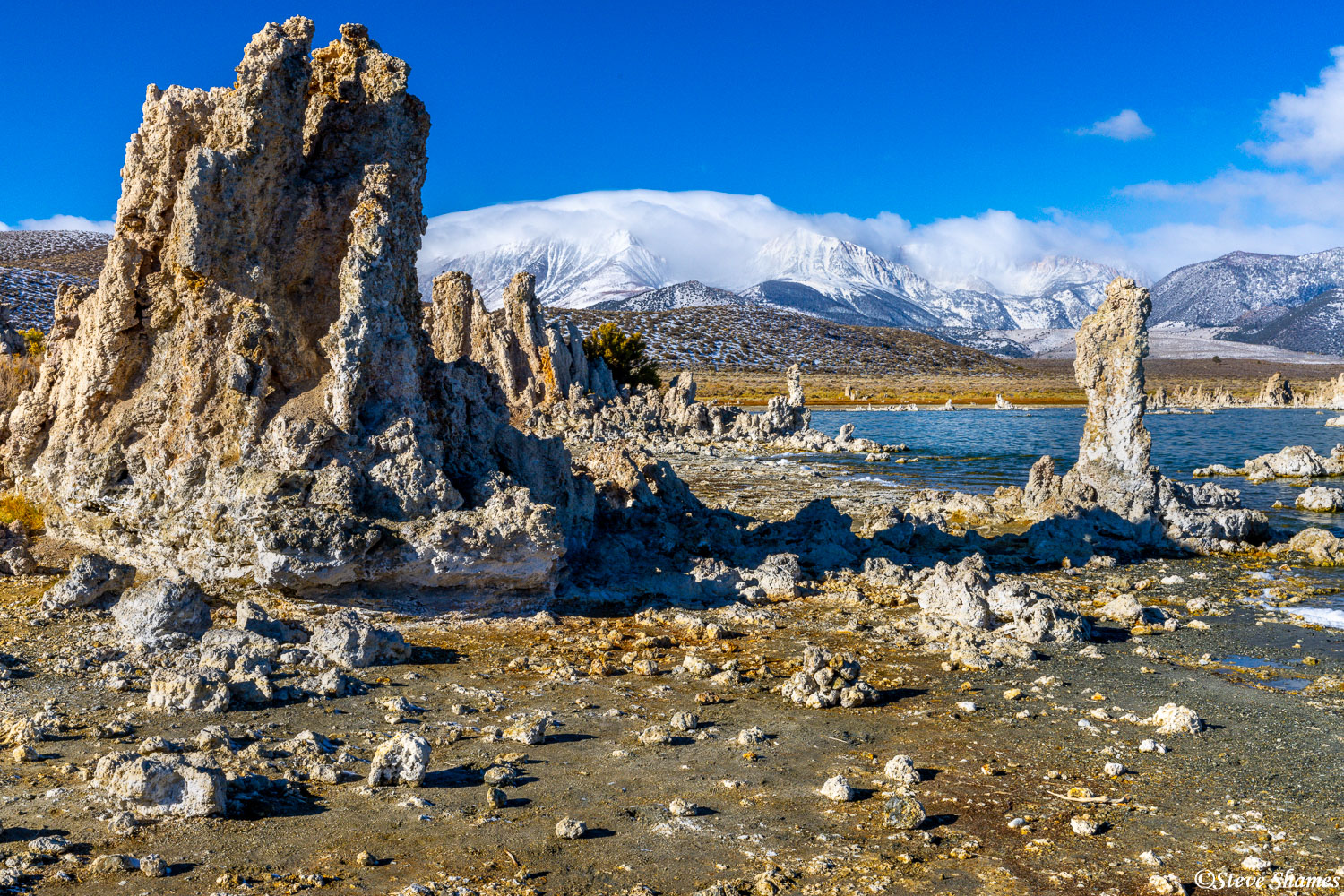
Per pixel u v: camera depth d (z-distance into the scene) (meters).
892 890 8.16
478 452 20.77
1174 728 12.43
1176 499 30.59
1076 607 20.17
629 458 26.28
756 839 9.07
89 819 9.02
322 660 14.61
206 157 18.03
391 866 8.33
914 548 26.09
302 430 17.56
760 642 16.98
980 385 190.00
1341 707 13.49
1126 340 29.81
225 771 10.05
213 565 17.38
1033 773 10.93
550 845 8.82
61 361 21.50
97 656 14.38
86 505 18.61
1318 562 25.25
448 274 66.00
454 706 12.70
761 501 37.66
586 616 18.59
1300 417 103.62
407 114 20.53
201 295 18.45
